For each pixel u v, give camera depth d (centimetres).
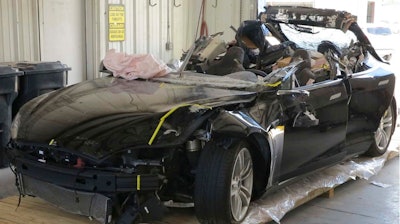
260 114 388
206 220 369
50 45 767
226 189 356
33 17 734
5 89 552
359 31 573
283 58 527
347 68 525
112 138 334
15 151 373
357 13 997
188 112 349
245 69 520
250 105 391
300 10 562
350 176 523
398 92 881
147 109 358
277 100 407
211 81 431
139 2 894
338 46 564
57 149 341
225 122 351
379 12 1023
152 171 341
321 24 558
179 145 342
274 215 406
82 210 348
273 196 442
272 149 391
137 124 340
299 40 594
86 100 384
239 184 377
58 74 630
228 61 501
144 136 333
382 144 609
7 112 562
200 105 358
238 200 377
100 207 339
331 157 485
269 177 398
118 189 331
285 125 409
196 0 1003
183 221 386
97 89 410
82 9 823
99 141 334
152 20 924
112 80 441
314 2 962
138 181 331
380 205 479
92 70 838
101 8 829
